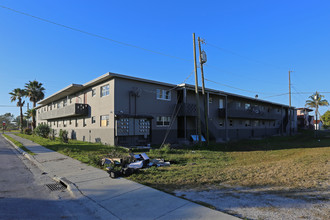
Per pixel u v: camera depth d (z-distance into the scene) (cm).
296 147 1989
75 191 594
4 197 562
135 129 1905
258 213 385
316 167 755
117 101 1834
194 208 428
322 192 481
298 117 5931
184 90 2195
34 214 450
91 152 1386
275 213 381
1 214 445
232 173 736
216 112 2789
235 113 2895
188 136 2338
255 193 502
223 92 2669
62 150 1488
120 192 566
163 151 1527
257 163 1056
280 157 1315
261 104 3712
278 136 3634
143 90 2020
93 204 497
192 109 2262
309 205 409
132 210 446
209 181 636
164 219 393
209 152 1619
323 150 1565
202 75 1955
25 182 726
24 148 1698
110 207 472
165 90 2222
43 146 1848
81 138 2402
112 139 1814
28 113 5494
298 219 352
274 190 517
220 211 405
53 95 2816
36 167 996
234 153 1602
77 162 1064
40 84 4472
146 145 1916
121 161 938
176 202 469
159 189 573
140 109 1984
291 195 473
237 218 369
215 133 2478
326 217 355
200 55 1952
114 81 1833
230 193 513
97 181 686
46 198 561
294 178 613
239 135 3172
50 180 754
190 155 1362
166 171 821
